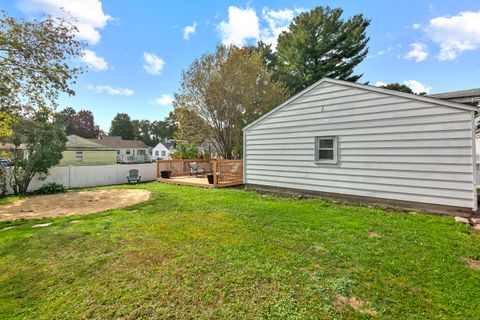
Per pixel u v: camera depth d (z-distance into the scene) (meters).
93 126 54.41
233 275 2.64
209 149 18.48
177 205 6.32
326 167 6.96
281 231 4.06
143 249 3.38
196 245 3.49
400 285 2.42
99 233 4.12
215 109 15.60
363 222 4.52
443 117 5.06
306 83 19.58
